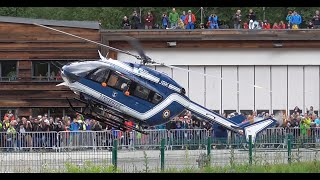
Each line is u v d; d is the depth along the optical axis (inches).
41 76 4793.3
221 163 2854.3
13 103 4763.8
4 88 4763.8
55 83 4776.1
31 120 4020.7
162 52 4958.2
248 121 3649.1
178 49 4965.6
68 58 4800.7
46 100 4773.6
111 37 4857.3
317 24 5157.5
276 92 5034.5
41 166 2792.8
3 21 4785.9
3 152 3326.8
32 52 4793.3
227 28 5147.6
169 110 3430.1
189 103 3523.6
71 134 3666.3
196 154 2957.7
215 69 5002.5
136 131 3508.9
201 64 4977.9
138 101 3353.8
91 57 4820.4
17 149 3629.4
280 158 2970.0
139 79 3344.0
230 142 3201.3
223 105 5014.8
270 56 5017.2
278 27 5137.8
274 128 3932.1
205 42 4975.4
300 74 5039.4
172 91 3430.1
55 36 4805.6
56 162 2886.3
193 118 4099.4
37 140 3659.0
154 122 3415.4
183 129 3750.0
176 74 4985.2
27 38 4798.2
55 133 3666.3
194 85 4997.5
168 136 3686.0
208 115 3580.2
